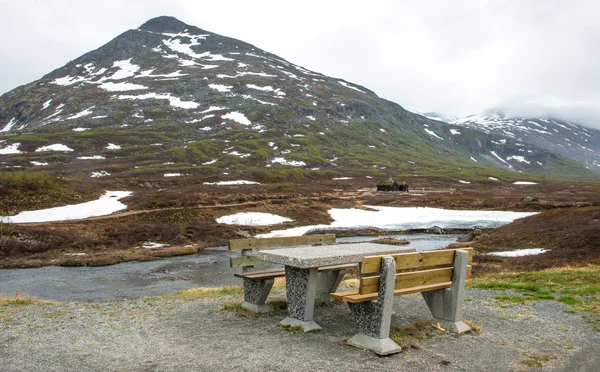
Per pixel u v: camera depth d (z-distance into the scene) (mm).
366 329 8523
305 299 9719
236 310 11664
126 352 8219
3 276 32875
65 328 10008
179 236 51375
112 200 72938
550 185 153625
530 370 7660
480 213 75312
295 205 75438
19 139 147875
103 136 163500
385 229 62375
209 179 117188
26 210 61250
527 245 38625
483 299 13859
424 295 10312
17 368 7289
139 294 26828
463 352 8492
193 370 7277
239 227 57594
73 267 36875
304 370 7301
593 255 29766
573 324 10828
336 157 194000
